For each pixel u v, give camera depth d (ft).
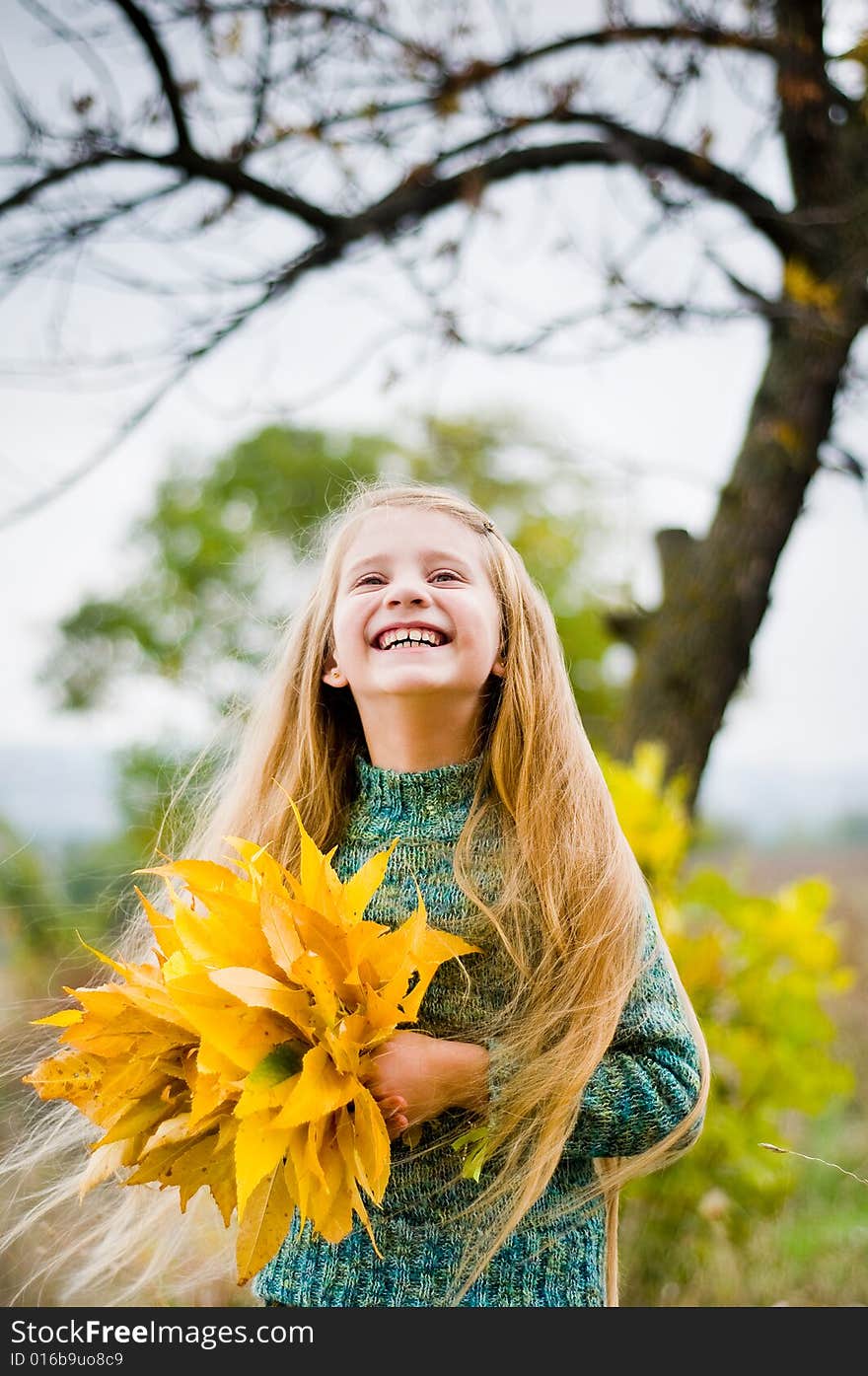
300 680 5.58
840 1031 13.11
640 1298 8.08
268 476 29.96
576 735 5.25
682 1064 4.57
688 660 11.54
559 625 28.40
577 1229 4.57
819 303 9.07
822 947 8.76
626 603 13.73
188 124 8.33
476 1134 4.20
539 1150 4.28
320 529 6.34
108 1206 5.94
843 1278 8.55
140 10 7.89
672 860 8.71
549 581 28.84
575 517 29.09
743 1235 8.28
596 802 5.11
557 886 4.73
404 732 4.83
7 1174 6.07
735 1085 8.55
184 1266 6.72
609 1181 4.68
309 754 5.35
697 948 8.55
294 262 8.48
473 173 8.98
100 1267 5.75
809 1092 8.59
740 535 11.44
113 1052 3.99
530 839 4.79
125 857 17.56
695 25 9.05
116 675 28.32
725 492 11.62
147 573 29.09
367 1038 3.83
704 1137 8.15
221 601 27.66
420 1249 4.35
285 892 4.05
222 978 3.63
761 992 8.66
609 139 9.54
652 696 11.64
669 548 12.12
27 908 11.08
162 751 23.41
